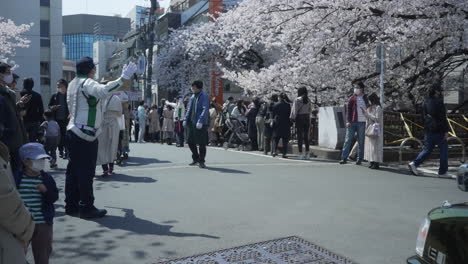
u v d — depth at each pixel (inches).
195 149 387.5
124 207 229.0
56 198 135.1
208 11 1450.5
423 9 514.0
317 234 182.7
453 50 519.5
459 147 465.4
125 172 348.5
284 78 651.5
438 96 338.3
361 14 557.0
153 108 829.2
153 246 167.0
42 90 1894.7
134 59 1820.9
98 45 3395.7
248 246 166.2
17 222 78.5
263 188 280.8
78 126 200.8
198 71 1343.5
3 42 1357.0
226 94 1461.6
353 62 600.1
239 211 220.7
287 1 595.5
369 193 266.8
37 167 130.0
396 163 414.0
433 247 94.4
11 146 186.4
